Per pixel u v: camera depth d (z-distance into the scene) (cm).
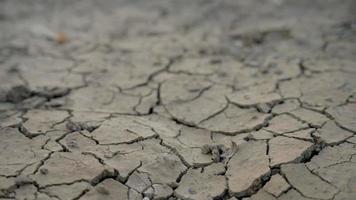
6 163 121
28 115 133
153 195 118
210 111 135
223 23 175
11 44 164
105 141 125
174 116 135
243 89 141
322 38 161
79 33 172
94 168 120
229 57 155
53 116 132
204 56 156
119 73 150
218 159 124
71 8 197
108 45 164
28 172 119
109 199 117
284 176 119
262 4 192
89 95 142
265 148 124
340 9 179
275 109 133
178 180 121
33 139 126
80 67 153
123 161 122
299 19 173
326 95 136
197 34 169
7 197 116
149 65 153
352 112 131
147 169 121
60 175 119
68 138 126
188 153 125
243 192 118
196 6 195
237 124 131
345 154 122
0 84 144
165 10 191
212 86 143
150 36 169
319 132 126
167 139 127
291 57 152
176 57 156
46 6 200
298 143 124
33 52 160
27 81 146
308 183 118
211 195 118
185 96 140
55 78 148
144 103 139
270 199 117
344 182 117
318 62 149
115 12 191
